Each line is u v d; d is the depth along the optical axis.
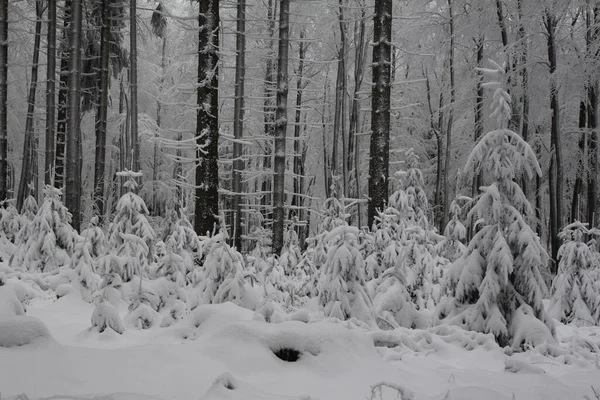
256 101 22.11
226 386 3.62
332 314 7.11
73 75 14.19
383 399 3.96
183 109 23.66
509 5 17.33
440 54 21.31
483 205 7.67
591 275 11.25
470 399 3.77
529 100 19.30
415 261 10.04
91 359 4.13
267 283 11.16
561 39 17.81
